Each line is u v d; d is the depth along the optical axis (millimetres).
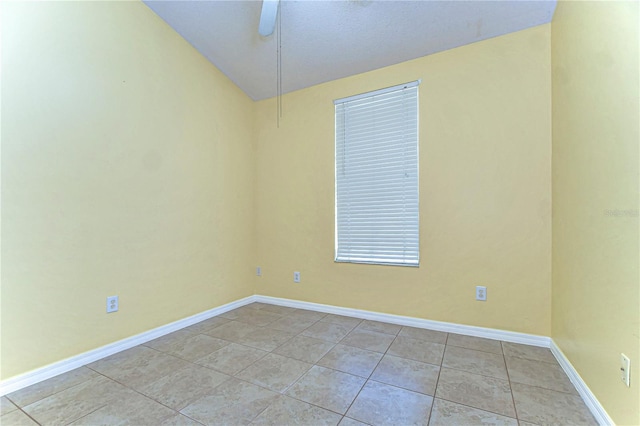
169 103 2646
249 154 3545
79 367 1989
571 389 1674
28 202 1803
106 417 1470
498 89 2367
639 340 1103
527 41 2271
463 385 1726
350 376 1841
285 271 3393
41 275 1854
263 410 1517
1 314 1692
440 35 2443
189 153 2824
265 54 2902
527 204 2266
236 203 3350
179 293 2707
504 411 1490
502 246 2348
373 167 2902
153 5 2467
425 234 2635
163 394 1665
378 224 2873
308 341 2385
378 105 2885
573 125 1757
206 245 2980
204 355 2152
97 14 2143
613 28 1295
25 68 1788
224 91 3219
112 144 2225
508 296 2328
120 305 2262
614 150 1288
